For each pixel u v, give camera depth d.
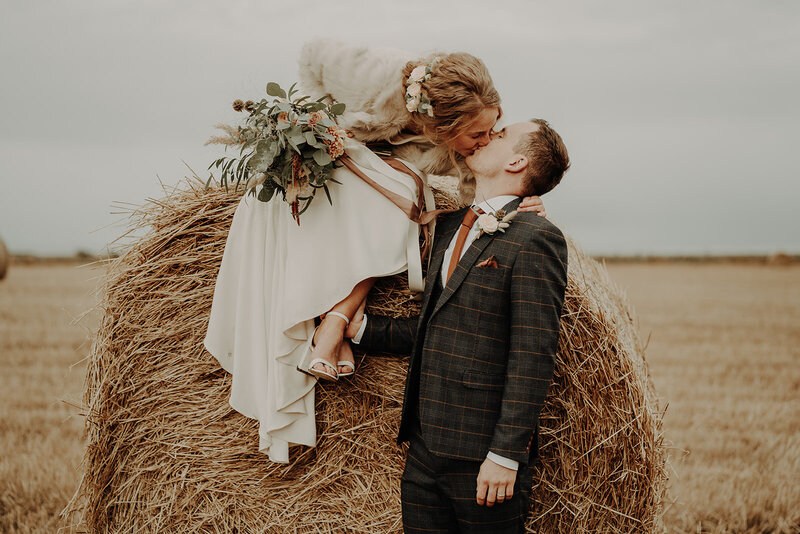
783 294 17.58
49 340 8.64
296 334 2.66
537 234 2.31
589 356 2.81
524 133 2.51
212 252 2.87
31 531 3.52
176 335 2.90
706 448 4.97
